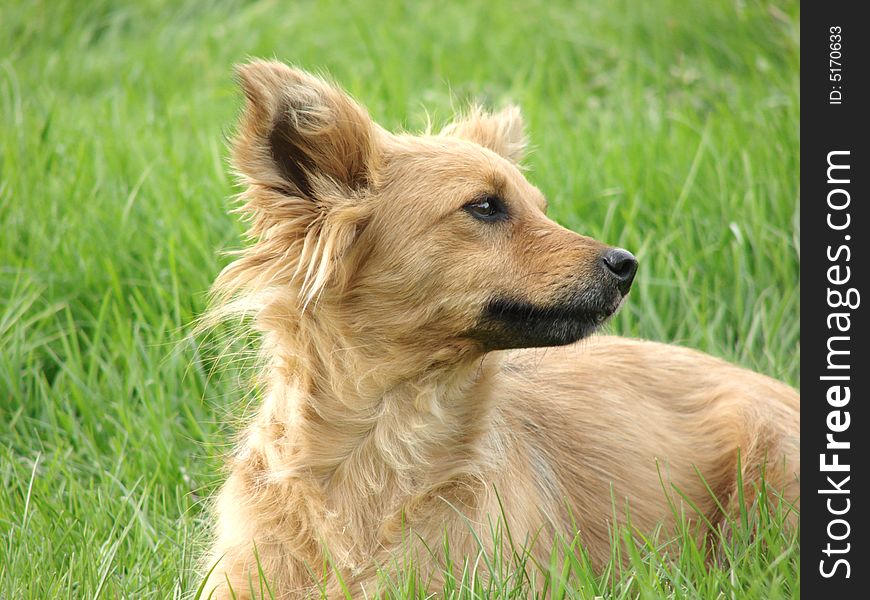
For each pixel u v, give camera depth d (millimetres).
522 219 7121
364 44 18047
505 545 6887
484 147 7668
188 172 12617
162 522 8336
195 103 15961
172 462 9039
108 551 7492
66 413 9734
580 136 13328
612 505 7555
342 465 7035
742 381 8734
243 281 7273
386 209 6996
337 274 6941
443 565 6840
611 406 8234
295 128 6922
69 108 15891
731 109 14086
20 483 8570
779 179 12023
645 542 7359
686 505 8031
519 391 7973
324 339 7027
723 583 6699
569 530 7621
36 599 7000
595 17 18031
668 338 10844
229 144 7008
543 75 16672
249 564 7035
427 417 7043
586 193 12180
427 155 7199
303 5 21172
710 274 11281
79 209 11703
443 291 6930
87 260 10914
